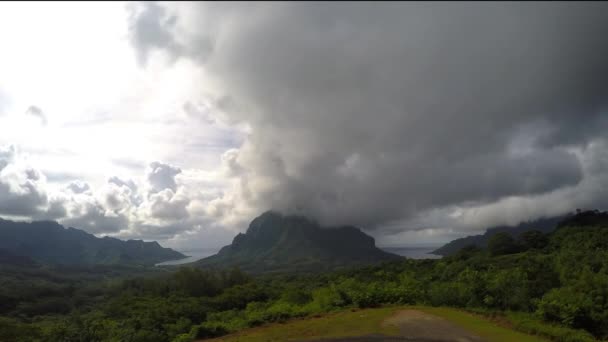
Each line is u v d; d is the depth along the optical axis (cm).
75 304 5947
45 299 5959
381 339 1423
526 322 1587
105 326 2277
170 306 2989
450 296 2170
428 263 5291
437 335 1466
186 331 2150
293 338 1516
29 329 2202
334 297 2322
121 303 3750
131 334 2084
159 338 2055
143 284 6066
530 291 1892
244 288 4006
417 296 2328
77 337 2125
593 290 1731
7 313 5050
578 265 2397
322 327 1695
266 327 1814
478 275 2323
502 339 1397
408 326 1631
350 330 1597
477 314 1892
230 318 2491
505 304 1905
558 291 1767
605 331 1533
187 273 5309
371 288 2412
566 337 1391
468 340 1387
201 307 2988
